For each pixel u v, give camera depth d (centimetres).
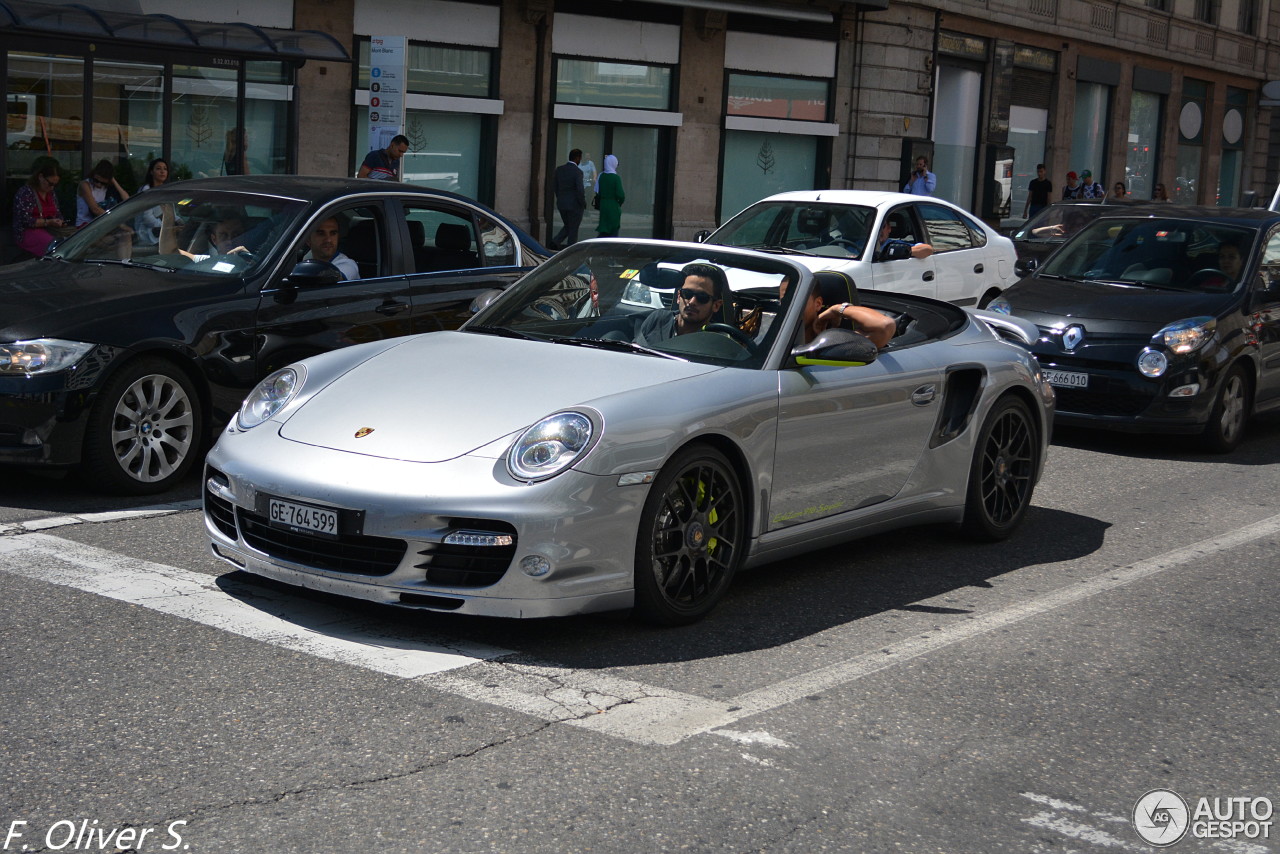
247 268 731
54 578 536
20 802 348
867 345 555
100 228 784
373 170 1534
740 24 2441
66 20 1359
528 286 618
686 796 372
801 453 557
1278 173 4472
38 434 645
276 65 1580
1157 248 1045
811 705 446
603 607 490
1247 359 976
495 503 466
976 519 666
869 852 347
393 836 340
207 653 461
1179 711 462
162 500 676
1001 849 354
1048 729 439
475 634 497
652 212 2397
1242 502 817
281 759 381
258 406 537
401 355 558
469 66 2105
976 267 1286
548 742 403
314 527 480
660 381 521
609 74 2277
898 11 2698
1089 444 1000
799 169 2614
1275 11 4309
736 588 582
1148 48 3634
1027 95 3234
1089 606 582
